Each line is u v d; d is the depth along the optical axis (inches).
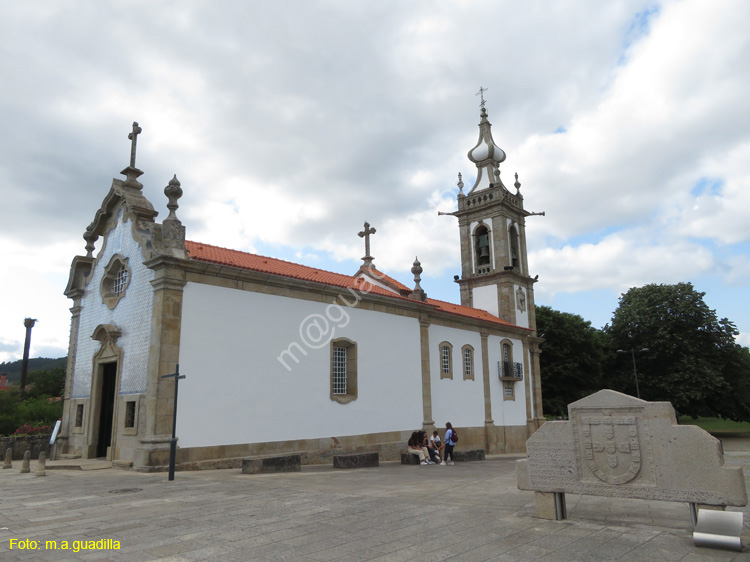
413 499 333.1
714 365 1612.9
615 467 241.1
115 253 674.8
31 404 1069.1
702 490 219.0
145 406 546.6
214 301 597.0
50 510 305.4
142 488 389.1
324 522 263.1
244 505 312.7
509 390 1137.4
